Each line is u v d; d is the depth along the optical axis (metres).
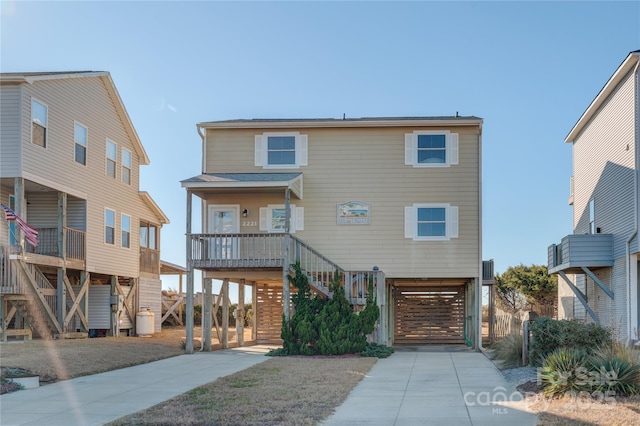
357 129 20.61
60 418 8.75
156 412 8.92
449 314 24.22
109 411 9.20
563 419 7.96
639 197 17.34
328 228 20.34
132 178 26.33
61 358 14.87
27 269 18.27
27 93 18.55
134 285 26.34
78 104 21.69
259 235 18.70
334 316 17.50
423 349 20.83
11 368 12.62
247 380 12.04
